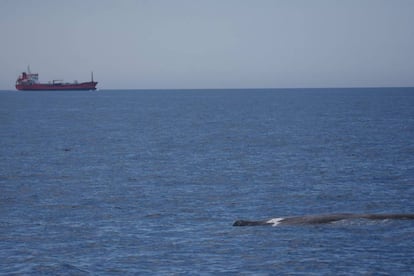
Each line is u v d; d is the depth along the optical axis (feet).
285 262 279.90
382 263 276.41
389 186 485.15
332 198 440.45
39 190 482.28
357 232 323.57
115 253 298.76
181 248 305.32
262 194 457.68
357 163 615.57
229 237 323.16
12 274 269.23
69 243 318.45
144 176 549.13
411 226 332.80
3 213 397.60
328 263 277.23
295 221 343.46
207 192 467.11
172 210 402.52
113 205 422.00
